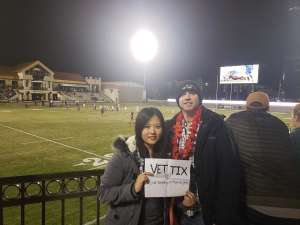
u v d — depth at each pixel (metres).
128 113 43.09
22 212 3.63
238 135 2.86
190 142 3.04
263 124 2.82
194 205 3.00
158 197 2.85
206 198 2.87
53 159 13.84
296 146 2.99
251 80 64.94
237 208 2.73
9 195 7.98
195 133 3.04
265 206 2.71
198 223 3.00
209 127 2.88
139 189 2.67
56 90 80.31
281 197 2.68
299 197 2.68
